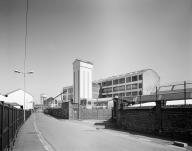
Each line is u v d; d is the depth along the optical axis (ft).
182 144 37.40
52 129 70.28
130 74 237.86
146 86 221.25
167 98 77.41
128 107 71.15
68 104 149.79
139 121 62.64
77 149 33.99
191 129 43.27
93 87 266.57
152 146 37.50
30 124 94.43
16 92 257.55
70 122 111.04
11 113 32.65
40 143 40.06
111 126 81.35
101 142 41.68
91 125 89.56
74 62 256.11
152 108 56.65
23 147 35.68
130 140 44.70
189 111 44.09
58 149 33.94
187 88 77.66
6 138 25.21
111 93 261.03
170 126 49.29
